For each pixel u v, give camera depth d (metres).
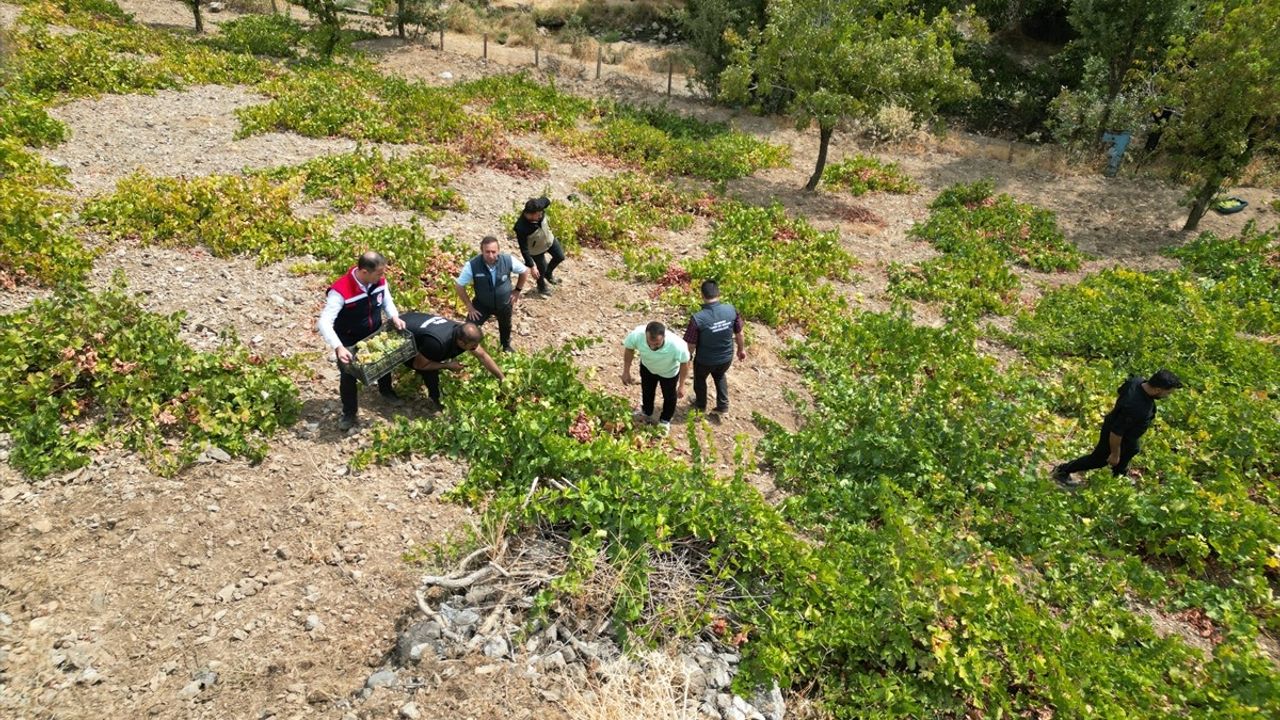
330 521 6.01
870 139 21.52
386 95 18.30
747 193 16.97
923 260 14.34
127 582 5.29
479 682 4.82
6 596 5.06
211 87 17.16
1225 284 13.66
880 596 5.61
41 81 14.62
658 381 7.65
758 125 22.08
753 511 6.12
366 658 5.00
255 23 23.41
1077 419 9.60
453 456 6.86
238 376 7.25
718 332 7.84
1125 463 7.94
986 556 6.52
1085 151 20.27
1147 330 11.33
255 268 9.66
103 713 4.46
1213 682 5.63
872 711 5.03
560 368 8.00
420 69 22.61
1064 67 24.59
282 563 5.61
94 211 9.98
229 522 5.88
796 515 6.82
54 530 5.60
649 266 11.62
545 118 18.58
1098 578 6.61
